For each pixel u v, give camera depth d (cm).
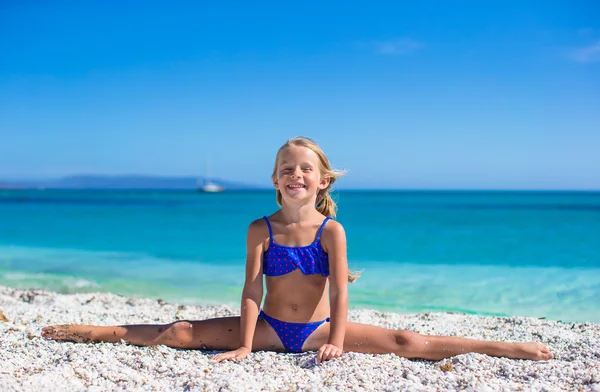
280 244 407
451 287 838
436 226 2088
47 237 1692
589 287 828
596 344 434
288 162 405
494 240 1534
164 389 312
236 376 330
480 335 488
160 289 844
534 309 688
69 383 317
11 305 637
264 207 4122
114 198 7325
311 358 370
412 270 1009
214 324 408
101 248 1402
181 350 401
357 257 1209
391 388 313
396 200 6794
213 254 1276
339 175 436
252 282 405
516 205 4575
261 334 405
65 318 534
